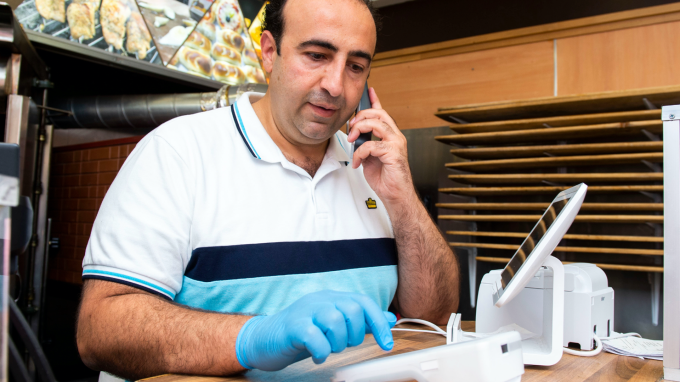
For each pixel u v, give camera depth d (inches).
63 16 106.0
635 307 90.9
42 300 104.0
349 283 43.3
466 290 109.6
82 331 31.2
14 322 21.5
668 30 96.9
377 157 46.3
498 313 41.1
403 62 129.7
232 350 26.6
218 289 37.3
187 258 37.0
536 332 39.2
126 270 32.4
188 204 37.1
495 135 95.1
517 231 103.4
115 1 115.0
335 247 43.1
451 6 124.4
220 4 136.4
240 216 38.9
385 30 134.9
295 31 37.5
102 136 157.6
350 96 39.3
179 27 126.3
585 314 37.8
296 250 40.4
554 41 109.5
